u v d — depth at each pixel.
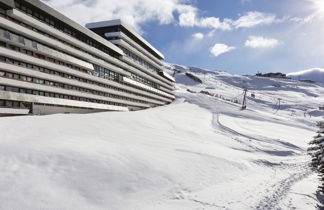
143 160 15.25
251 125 53.38
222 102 93.00
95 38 46.91
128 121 34.94
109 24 60.84
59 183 10.96
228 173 17.41
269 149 29.94
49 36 37.25
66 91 40.09
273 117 73.19
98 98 49.34
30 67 33.66
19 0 31.48
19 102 32.09
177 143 23.88
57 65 37.53
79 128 23.23
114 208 10.19
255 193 13.66
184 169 15.80
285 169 21.56
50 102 36.09
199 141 28.36
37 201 9.41
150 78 76.94
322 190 14.78
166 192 12.43
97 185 11.52
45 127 20.94
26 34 31.98
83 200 10.22
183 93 110.56
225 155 21.77
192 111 69.44
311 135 49.28
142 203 10.98
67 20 39.41
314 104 146.75
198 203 11.61
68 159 13.09
